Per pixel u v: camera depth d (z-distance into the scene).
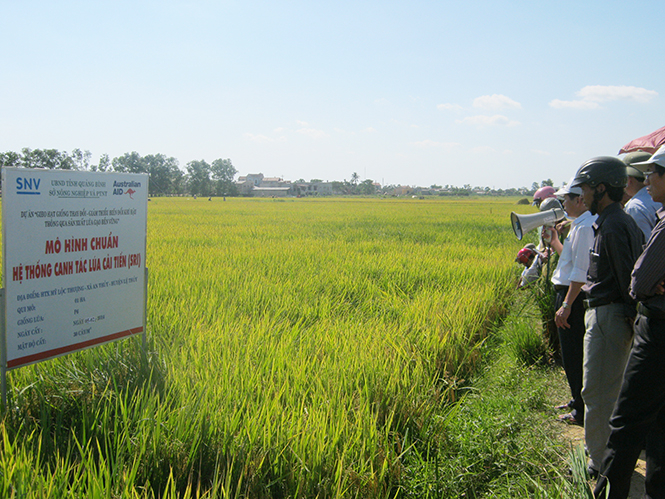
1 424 2.99
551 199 5.73
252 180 185.50
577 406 4.10
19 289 3.36
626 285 3.10
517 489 2.96
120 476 2.57
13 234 3.29
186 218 28.25
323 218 29.48
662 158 2.62
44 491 2.40
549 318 5.71
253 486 2.68
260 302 6.69
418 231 19.98
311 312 6.35
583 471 2.79
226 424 3.07
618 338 3.18
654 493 2.79
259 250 12.21
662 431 2.78
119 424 3.14
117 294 4.12
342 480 2.70
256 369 4.11
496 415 3.91
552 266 6.07
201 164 149.75
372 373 3.98
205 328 5.29
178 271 8.62
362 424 3.24
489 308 6.73
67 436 3.14
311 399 3.69
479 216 33.69
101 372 3.90
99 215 3.90
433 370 4.48
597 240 3.25
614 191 3.21
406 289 8.16
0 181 3.24
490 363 5.33
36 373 3.87
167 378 3.75
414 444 3.36
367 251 12.81
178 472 2.79
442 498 2.87
